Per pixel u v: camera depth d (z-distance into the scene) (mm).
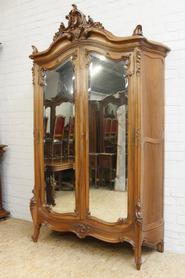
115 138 2346
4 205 3607
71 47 2465
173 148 2525
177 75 2480
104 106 2373
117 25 2752
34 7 3236
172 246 2564
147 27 2602
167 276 2170
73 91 2492
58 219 2605
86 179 2467
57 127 2602
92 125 2434
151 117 2350
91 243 2750
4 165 3572
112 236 2348
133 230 2256
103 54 2320
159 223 2467
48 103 2645
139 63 2186
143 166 2273
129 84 2225
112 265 2334
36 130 2709
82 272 2234
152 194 2383
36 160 2727
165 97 2533
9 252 2570
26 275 2193
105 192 2395
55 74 2590
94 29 2309
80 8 2945
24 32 3324
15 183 3502
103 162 2402
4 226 3213
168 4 2504
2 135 3572
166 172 2562
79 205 2498
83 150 2463
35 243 2750
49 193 2684
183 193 2504
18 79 3402
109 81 2326
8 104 3500
